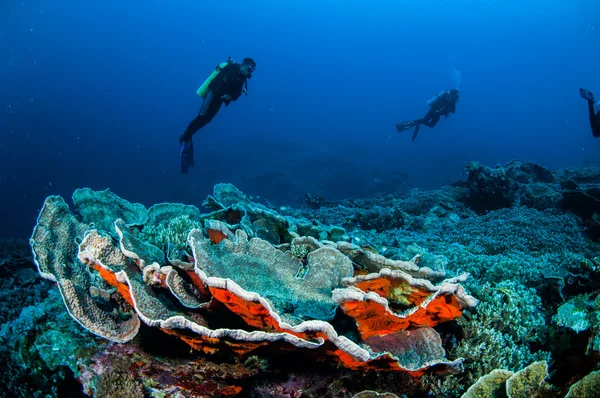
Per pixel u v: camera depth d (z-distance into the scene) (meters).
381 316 2.40
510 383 2.51
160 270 2.56
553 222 8.93
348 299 2.27
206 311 2.61
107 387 2.74
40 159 59.88
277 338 2.07
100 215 3.96
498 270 4.86
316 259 3.20
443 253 5.91
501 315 3.55
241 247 3.03
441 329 3.32
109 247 2.60
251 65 8.40
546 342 3.56
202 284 2.68
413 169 51.06
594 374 2.24
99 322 2.60
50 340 2.92
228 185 5.66
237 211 4.36
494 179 11.28
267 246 3.12
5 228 29.50
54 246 2.95
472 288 3.85
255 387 2.79
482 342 3.23
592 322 3.19
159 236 3.64
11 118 92.31
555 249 7.64
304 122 109.81
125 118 111.69
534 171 13.49
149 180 43.41
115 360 2.83
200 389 2.80
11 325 2.98
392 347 2.62
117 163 56.38
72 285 2.66
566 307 3.49
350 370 2.81
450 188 13.45
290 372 2.76
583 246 7.98
